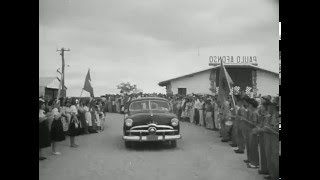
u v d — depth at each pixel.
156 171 6.58
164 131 8.97
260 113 6.90
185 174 6.38
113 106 14.94
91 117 12.23
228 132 9.81
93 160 7.46
